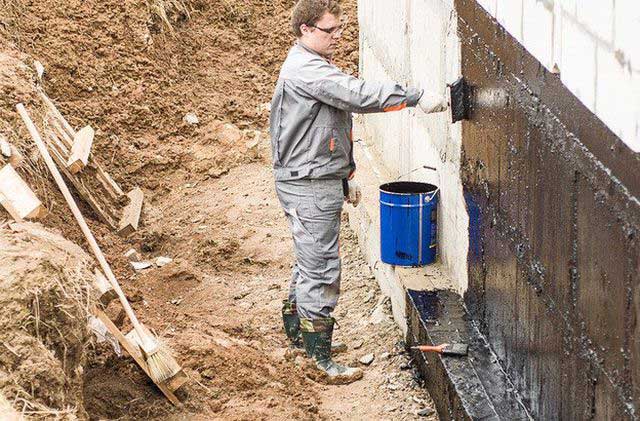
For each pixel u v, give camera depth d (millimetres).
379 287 8086
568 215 4691
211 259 8836
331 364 6863
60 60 10984
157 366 5777
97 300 5656
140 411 5809
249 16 12898
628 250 3986
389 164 9008
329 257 6699
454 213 6949
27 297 5094
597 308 4383
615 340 4188
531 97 5129
